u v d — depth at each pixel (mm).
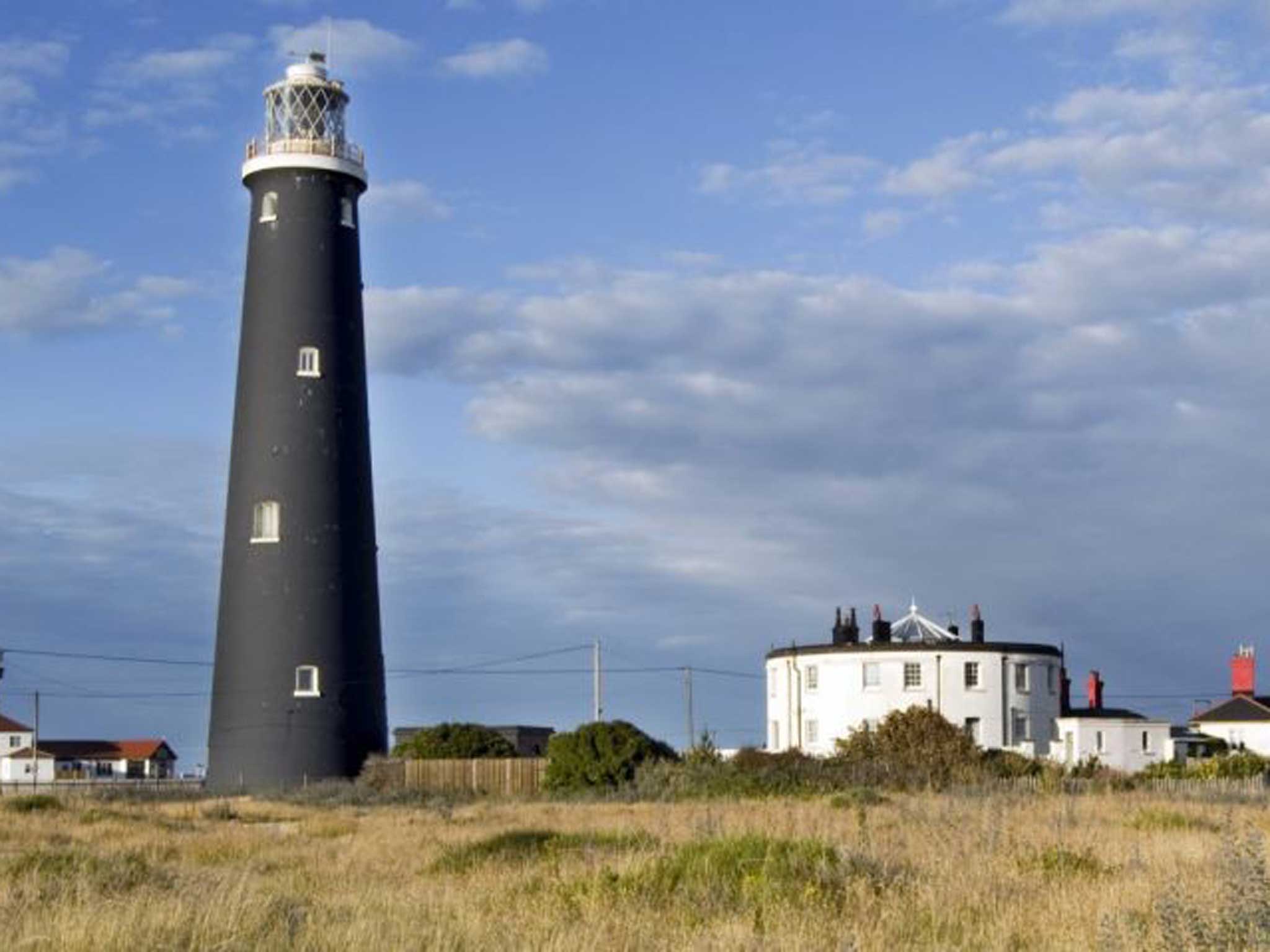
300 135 71125
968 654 83375
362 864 28109
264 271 70000
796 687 86438
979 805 38344
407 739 79688
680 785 59625
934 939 15492
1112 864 22281
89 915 15141
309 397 68875
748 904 18234
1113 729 86125
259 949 14336
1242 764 65938
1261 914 14070
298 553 67750
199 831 40875
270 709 67000
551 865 23422
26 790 72500
